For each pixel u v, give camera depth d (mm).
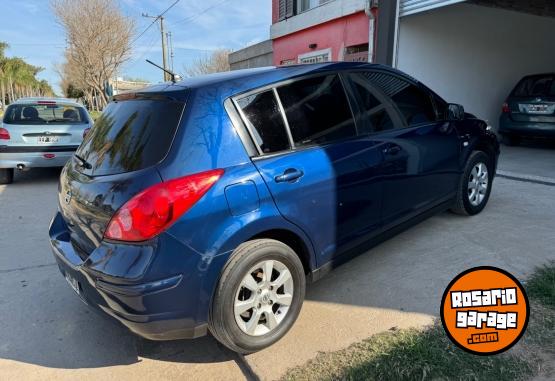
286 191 2555
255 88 2650
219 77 2721
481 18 9562
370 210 3178
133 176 2270
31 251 4344
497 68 10266
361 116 3189
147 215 2135
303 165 2674
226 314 2342
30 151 7012
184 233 2188
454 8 9023
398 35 8406
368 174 3090
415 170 3564
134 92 2844
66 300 3359
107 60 26578
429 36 8805
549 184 5906
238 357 2600
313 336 2697
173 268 2178
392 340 2553
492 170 4773
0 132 6945
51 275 3795
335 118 3014
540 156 8109
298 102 2828
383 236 3395
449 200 4184
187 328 2326
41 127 7082
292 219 2602
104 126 2865
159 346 2756
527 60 10930
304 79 2920
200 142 2332
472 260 3566
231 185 2332
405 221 3592
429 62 8953
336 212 2898
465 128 4277
